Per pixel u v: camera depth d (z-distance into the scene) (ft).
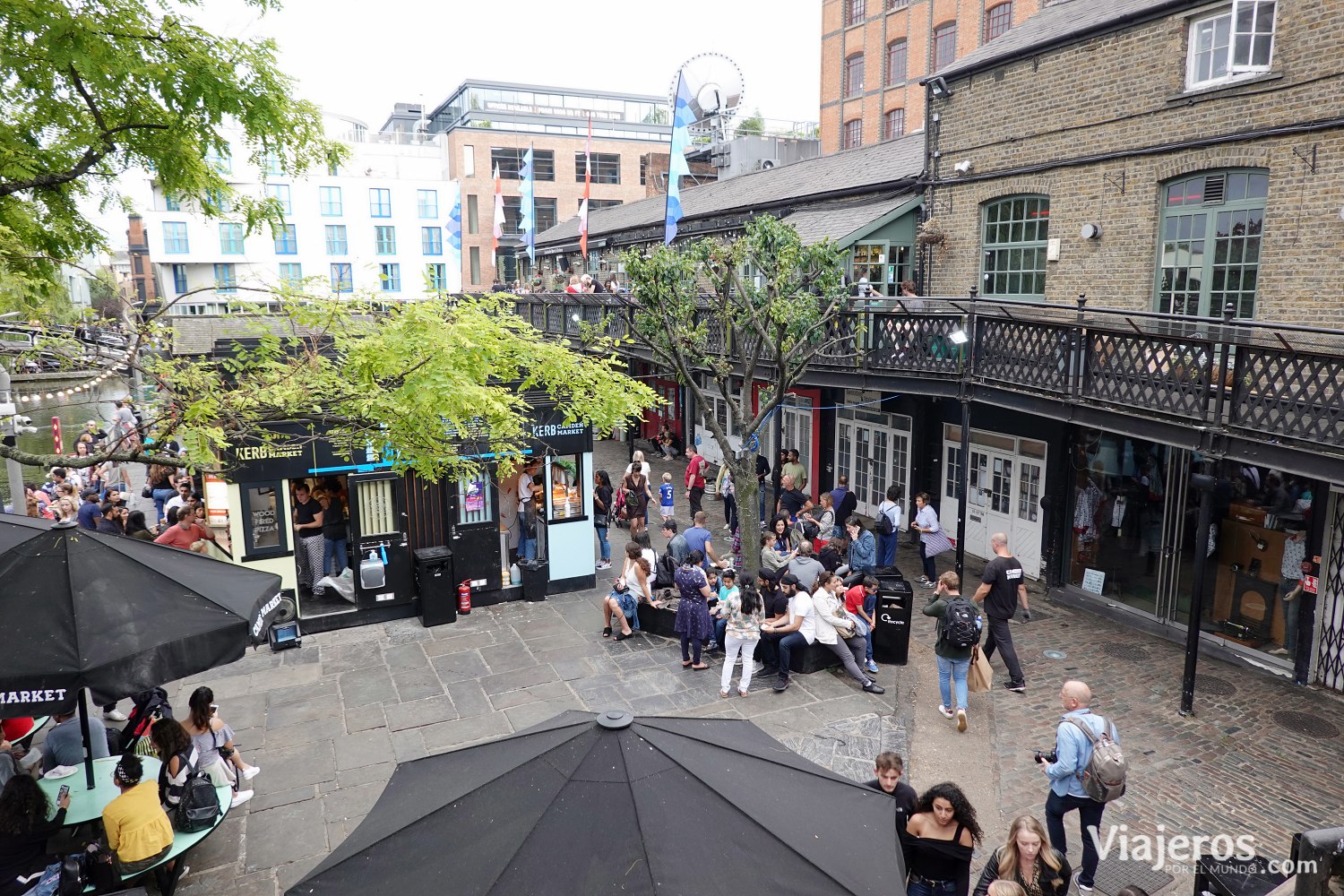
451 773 13.12
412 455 25.99
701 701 31.53
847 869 11.33
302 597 38.99
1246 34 33.50
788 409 66.13
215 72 21.33
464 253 189.16
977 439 49.57
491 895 10.43
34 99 21.71
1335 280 31.19
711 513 61.67
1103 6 43.14
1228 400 27.12
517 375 30.17
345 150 25.82
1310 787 25.43
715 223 70.74
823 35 129.70
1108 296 40.24
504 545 42.93
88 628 16.14
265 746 28.37
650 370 81.20
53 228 23.58
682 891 10.43
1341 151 30.66
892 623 34.53
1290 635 33.22
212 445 27.22
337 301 23.45
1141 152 37.86
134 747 22.97
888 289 51.80
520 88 205.16
